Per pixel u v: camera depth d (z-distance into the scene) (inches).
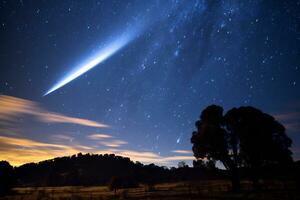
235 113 1205.1
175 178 3006.9
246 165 1186.6
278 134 1184.2
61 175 4217.5
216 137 1201.4
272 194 859.4
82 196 1284.4
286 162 1171.9
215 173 1250.6
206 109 1269.7
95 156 5959.6
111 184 2074.3
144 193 1256.2
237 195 911.7
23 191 1860.2
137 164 5438.0
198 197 929.5
